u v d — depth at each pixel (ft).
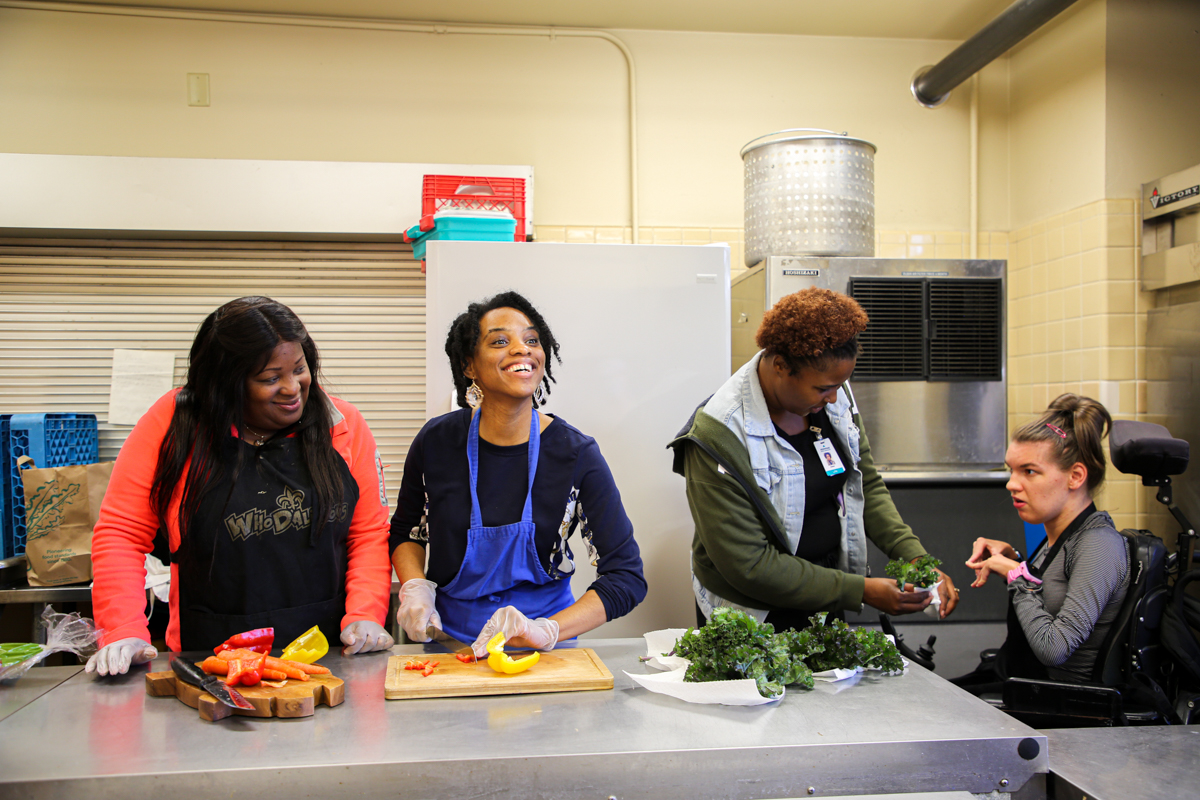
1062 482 5.39
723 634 3.54
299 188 9.10
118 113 9.14
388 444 9.72
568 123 9.83
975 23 9.82
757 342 4.63
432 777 2.80
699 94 10.00
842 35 10.11
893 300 7.86
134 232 9.02
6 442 7.70
